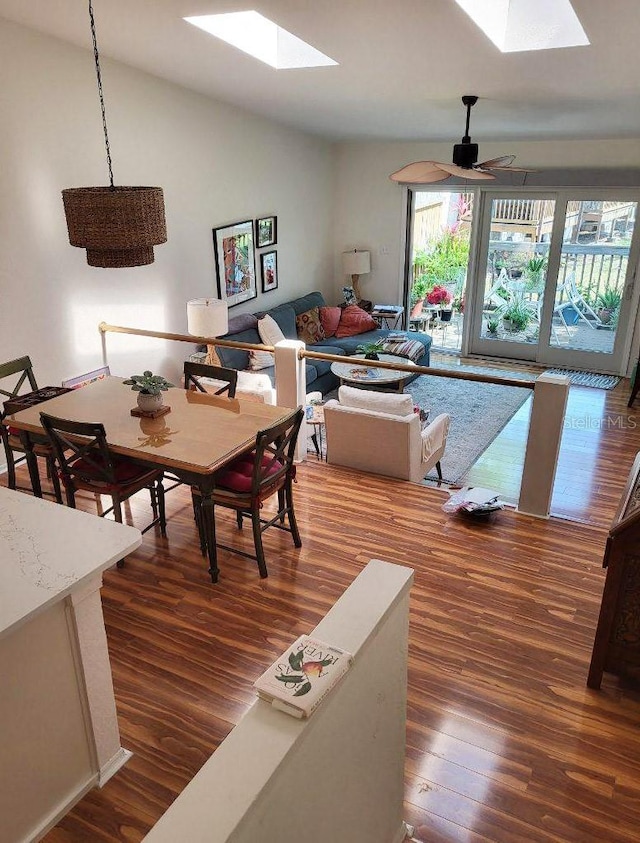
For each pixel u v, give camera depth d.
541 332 8.32
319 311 8.17
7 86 4.39
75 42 4.73
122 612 3.20
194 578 3.46
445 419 5.09
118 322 5.65
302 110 6.51
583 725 2.59
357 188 8.68
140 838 2.09
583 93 4.84
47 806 2.08
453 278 8.70
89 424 3.14
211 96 6.20
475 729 2.57
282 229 7.78
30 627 1.88
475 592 3.36
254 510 3.33
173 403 3.80
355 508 4.16
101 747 2.24
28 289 4.80
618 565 2.53
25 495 2.33
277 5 3.62
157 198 3.20
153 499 3.91
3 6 4.08
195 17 4.06
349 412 4.47
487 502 4.04
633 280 7.57
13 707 1.89
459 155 5.58
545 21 3.81
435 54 4.17
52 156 4.79
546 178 7.52
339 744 1.53
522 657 2.94
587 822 2.21
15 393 4.38
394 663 1.80
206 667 2.85
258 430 3.42
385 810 1.97
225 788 1.17
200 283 6.54
